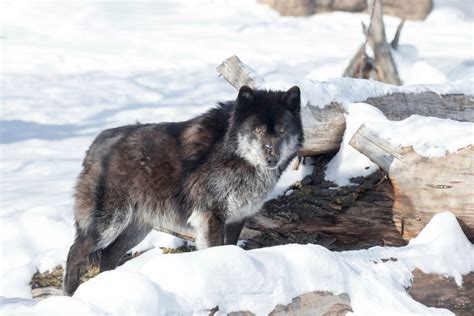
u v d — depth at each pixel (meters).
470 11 53.41
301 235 13.28
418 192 12.09
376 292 8.95
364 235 12.85
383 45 26.55
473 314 10.53
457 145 11.79
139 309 7.11
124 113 27.75
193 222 12.90
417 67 27.53
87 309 6.98
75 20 48.97
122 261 14.04
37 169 20.97
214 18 51.47
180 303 7.45
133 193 13.17
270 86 13.80
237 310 7.79
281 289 8.17
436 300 10.27
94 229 13.16
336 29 48.53
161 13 53.16
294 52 38.56
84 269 13.77
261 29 47.28
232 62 14.30
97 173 13.24
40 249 14.36
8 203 17.27
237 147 12.52
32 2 54.50
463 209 11.75
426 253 10.70
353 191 12.72
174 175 12.95
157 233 14.20
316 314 8.41
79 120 27.19
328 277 8.64
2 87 31.66
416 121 12.53
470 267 10.95
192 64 36.19
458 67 31.31
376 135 12.23
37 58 37.22
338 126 13.41
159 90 31.34
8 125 26.44
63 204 16.39
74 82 32.78
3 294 13.11
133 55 38.31
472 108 15.23
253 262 8.10
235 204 12.79
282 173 13.29
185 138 13.03
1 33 43.69
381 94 14.31
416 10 51.56
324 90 13.42
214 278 7.74
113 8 53.81
